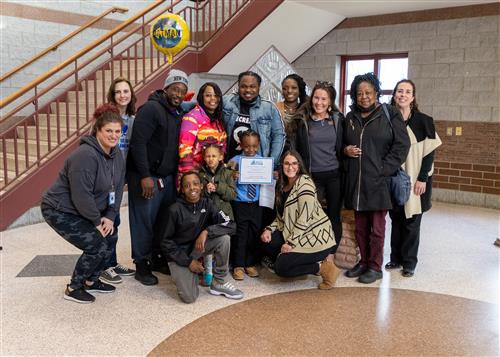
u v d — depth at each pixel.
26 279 3.50
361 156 3.42
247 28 6.11
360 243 3.65
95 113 2.93
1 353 2.45
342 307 3.09
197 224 3.11
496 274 3.73
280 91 4.84
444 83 6.49
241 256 3.57
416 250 3.66
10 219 4.88
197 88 6.55
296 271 3.33
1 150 6.05
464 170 6.41
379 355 2.48
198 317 2.92
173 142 3.37
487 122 6.17
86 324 2.80
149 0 8.09
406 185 3.45
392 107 3.45
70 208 2.88
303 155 3.60
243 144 3.43
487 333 2.74
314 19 6.80
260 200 3.52
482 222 5.43
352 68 7.54
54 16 6.75
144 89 5.90
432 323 2.86
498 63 6.02
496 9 5.98
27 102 5.00
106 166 2.94
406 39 6.75
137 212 3.41
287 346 2.56
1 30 6.17
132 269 3.71
